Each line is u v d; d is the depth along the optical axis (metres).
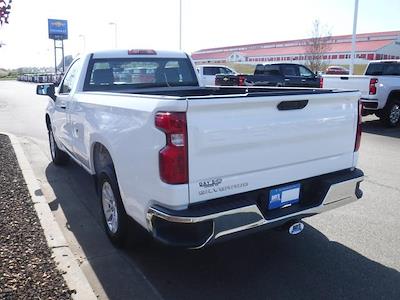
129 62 5.67
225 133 3.18
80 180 6.80
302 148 3.69
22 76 78.25
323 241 4.50
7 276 3.51
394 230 4.77
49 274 3.58
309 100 3.61
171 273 3.88
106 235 4.68
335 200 3.91
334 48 65.56
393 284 3.66
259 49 76.38
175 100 2.99
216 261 4.10
